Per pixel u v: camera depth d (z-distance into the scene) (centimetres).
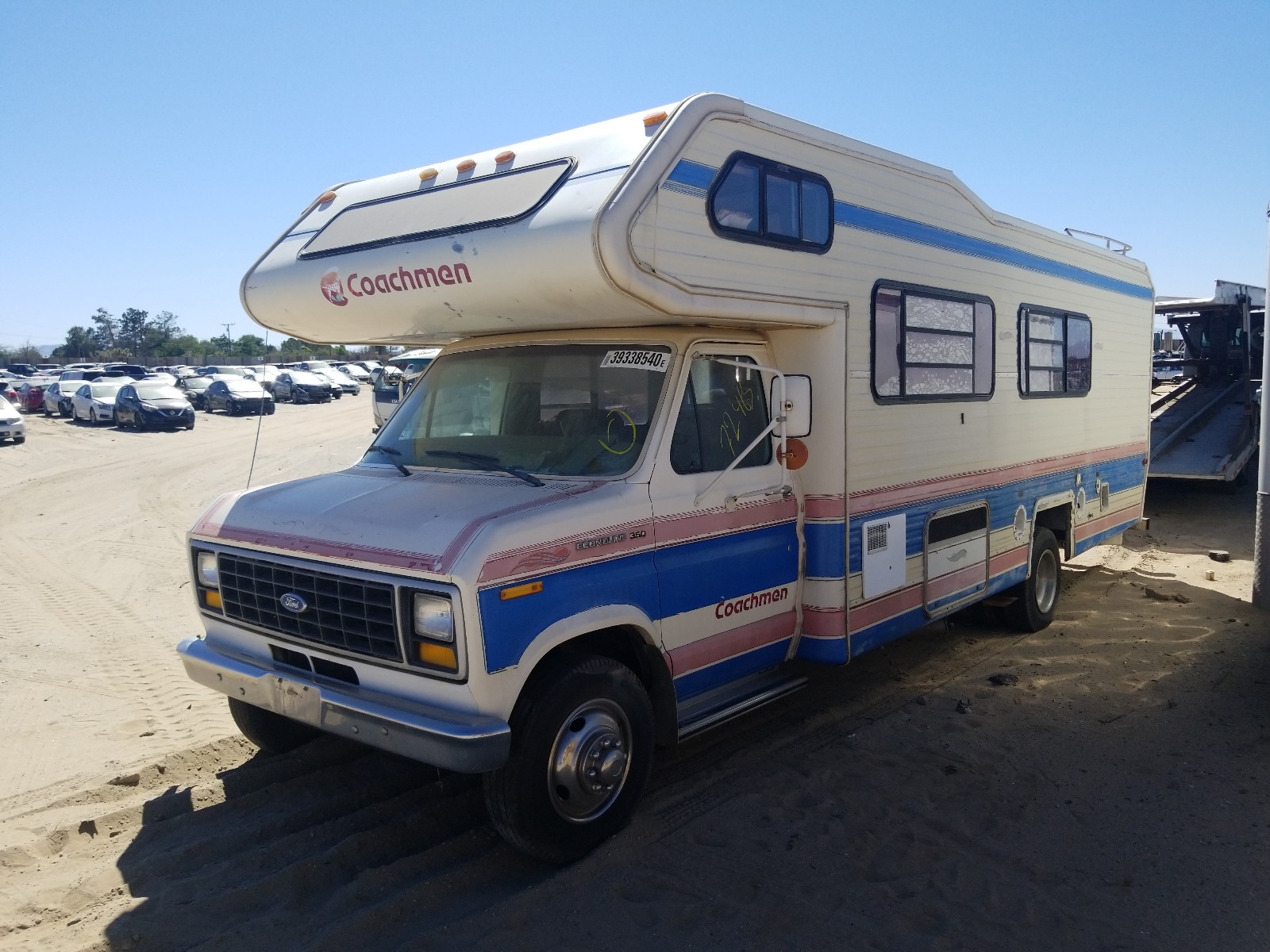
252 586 438
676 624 445
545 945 356
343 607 396
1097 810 466
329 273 494
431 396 528
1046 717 588
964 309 632
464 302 450
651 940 360
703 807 465
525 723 386
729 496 473
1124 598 866
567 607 393
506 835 394
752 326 494
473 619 360
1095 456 841
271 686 422
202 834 441
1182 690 628
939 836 439
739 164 449
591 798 413
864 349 536
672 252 414
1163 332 2034
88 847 432
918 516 590
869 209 539
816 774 500
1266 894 392
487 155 478
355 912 373
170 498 1590
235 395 3195
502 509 395
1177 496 1424
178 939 360
